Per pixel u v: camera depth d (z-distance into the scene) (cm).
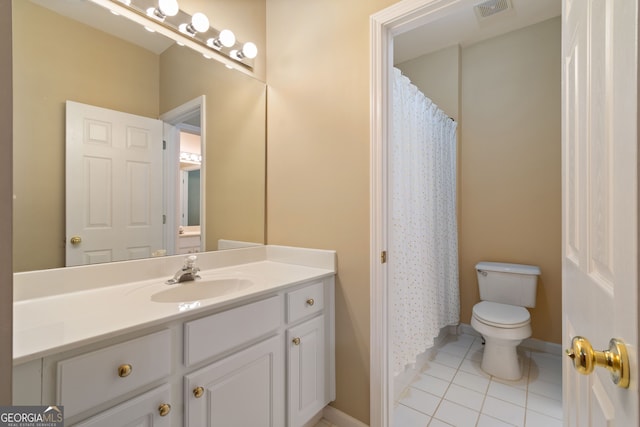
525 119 231
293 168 168
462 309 261
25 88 103
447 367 205
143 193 133
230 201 164
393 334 152
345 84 146
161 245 138
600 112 52
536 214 227
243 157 171
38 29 105
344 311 147
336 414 148
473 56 255
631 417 37
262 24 181
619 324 42
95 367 73
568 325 81
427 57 269
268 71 181
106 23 121
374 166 135
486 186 248
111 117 123
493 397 171
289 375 125
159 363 85
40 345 67
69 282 110
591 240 58
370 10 138
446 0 118
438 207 225
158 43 137
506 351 190
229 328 103
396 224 167
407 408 162
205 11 151
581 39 65
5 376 34
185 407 91
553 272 220
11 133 35
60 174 110
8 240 34
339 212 148
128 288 118
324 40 155
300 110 165
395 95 167
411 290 184
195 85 150
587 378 62
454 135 249
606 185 49
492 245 245
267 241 181
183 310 90
